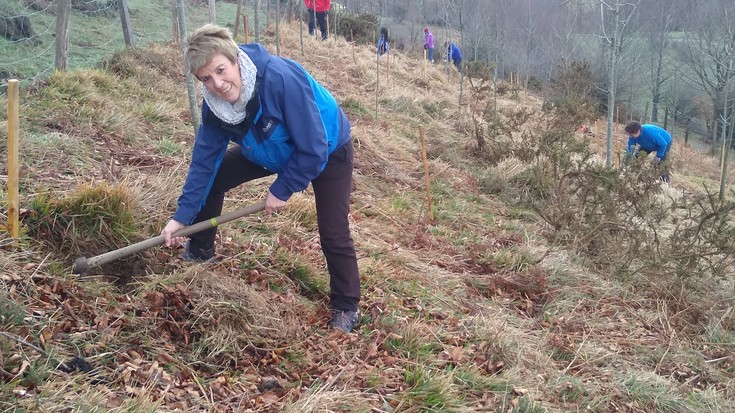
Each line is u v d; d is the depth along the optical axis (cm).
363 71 1279
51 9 1154
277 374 336
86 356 303
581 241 630
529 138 998
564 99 1135
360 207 615
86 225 384
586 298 535
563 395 387
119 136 573
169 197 462
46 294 329
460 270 542
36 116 556
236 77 309
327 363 354
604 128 1922
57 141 501
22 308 304
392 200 659
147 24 1326
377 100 1016
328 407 310
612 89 805
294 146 333
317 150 325
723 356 490
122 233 388
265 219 498
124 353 309
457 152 914
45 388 266
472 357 394
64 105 591
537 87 2327
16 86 341
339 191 366
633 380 415
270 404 308
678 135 2773
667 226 778
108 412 265
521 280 526
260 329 355
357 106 984
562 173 728
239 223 476
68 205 383
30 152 469
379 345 383
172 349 325
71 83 636
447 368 373
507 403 355
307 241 489
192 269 372
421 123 1034
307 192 595
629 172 670
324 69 1238
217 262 409
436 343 396
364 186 676
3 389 260
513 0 2278
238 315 353
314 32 1578
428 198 636
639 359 460
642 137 1089
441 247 578
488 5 2098
